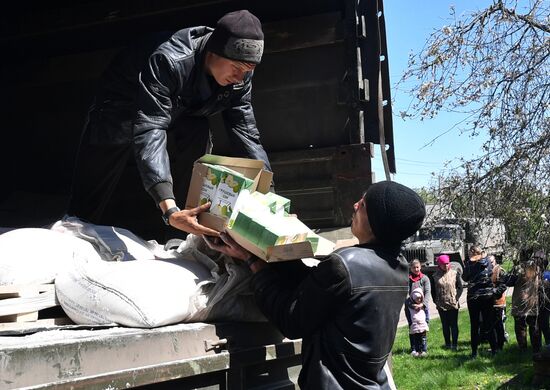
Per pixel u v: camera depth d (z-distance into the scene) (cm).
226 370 210
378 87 436
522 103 605
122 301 205
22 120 534
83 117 518
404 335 1152
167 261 237
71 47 520
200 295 221
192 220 229
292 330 210
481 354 895
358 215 228
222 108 321
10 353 149
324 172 429
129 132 337
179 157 355
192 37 296
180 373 187
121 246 277
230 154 470
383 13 442
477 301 876
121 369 176
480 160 624
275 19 468
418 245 1589
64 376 161
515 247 612
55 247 248
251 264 222
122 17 476
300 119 446
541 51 601
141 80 281
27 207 497
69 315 220
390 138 458
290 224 225
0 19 504
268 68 449
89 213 361
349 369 204
